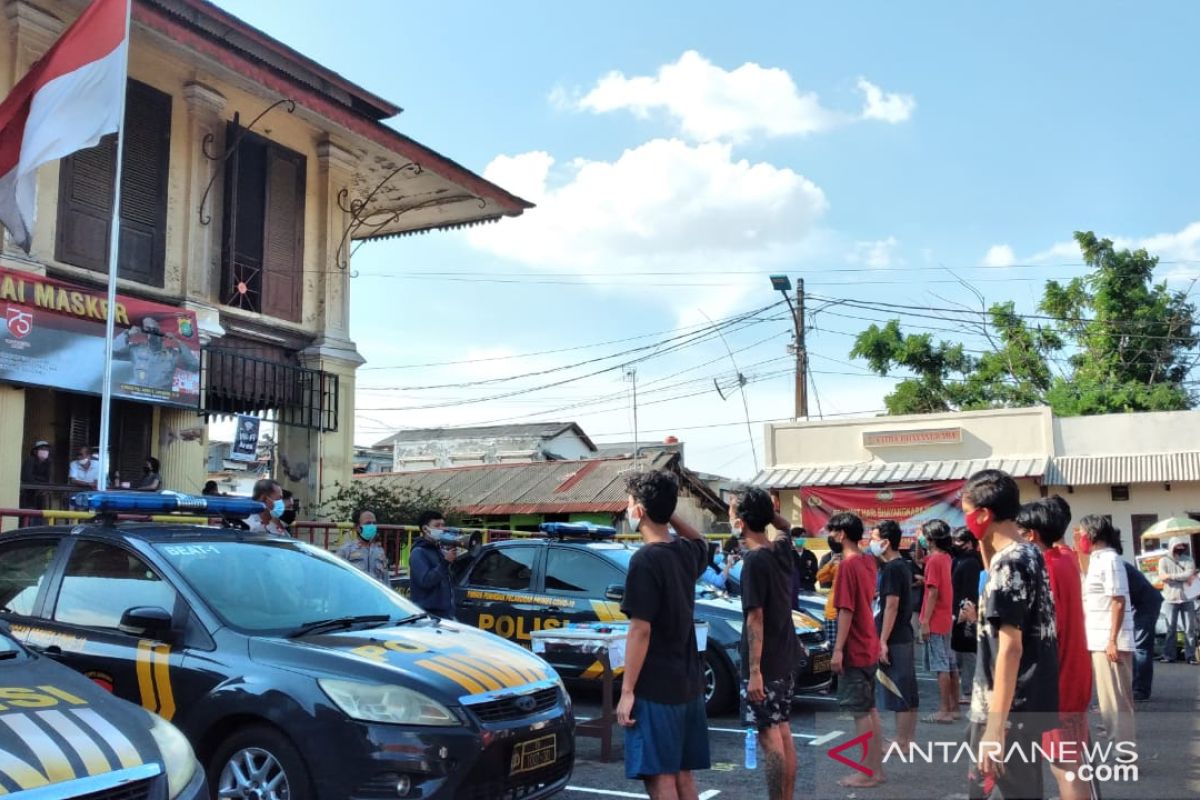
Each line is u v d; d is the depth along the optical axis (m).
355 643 5.29
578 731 7.48
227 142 14.59
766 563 5.60
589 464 28.45
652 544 4.75
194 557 5.75
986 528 4.00
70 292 11.82
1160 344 28.12
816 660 9.68
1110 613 7.36
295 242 15.71
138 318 12.67
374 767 4.69
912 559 12.00
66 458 13.27
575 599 9.59
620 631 7.79
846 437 24.23
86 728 3.81
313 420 15.54
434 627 6.00
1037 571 3.74
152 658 5.25
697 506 28.95
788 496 24.38
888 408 31.58
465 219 19.31
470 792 4.83
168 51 13.25
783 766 5.53
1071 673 4.77
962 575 8.71
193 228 14.01
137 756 3.76
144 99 13.53
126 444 13.61
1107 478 20.97
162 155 13.73
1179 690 9.38
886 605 7.03
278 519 9.52
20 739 3.57
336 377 15.92
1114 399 27.44
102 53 10.58
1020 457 22.36
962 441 23.08
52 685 4.20
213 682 5.05
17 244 10.88
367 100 16.72
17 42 11.88
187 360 13.27
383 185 17.77
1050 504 5.16
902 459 23.61
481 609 10.05
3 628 4.75
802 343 25.42
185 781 3.89
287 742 4.85
